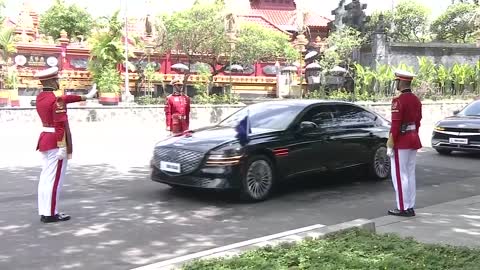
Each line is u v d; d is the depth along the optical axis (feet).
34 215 24.30
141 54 103.09
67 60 102.37
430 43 110.73
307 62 116.88
